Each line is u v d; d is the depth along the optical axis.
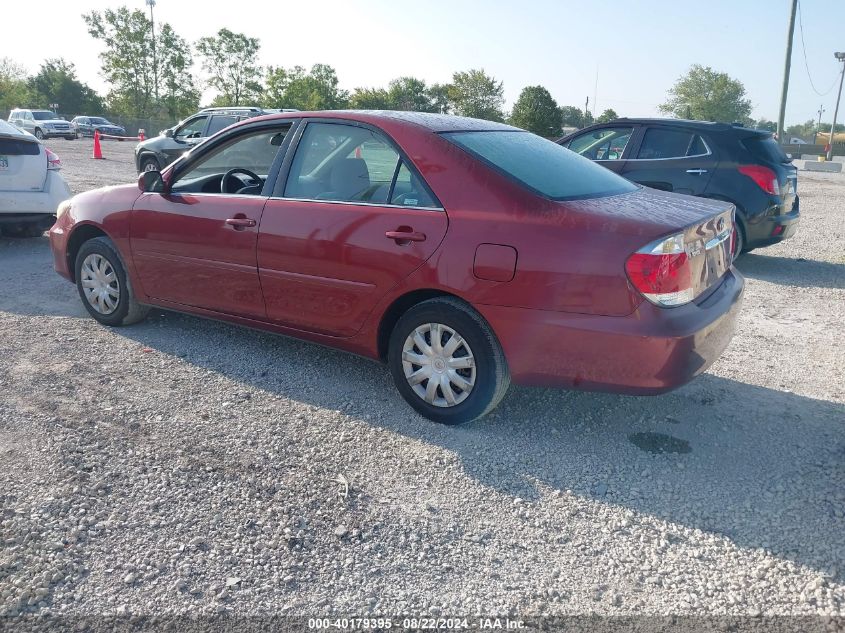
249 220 4.44
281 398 4.28
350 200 4.12
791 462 3.62
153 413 4.02
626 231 3.35
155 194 5.02
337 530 2.98
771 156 8.02
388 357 4.18
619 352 3.35
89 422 3.88
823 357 5.21
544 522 3.09
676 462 3.61
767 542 2.96
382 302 3.96
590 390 3.53
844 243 10.51
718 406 4.29
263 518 3.05
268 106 75.44
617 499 3.27
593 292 3.36
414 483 3.37
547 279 3.44
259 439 3.75
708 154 8.03
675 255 3.32
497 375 3.71
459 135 4.06
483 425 3.98
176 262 4.89
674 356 3.32
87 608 2.52
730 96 86.44
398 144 4.01
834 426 4.03
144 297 5.20
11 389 4.28
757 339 5.64
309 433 3.84
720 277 3.90
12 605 2.52
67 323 5.59
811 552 2.90
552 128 57.56
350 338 4.20
